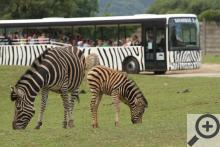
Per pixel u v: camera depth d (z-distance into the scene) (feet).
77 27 138.10
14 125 54.80
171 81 110.22
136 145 44.39
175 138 46.55
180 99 87.15
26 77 55.01
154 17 130.62
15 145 45.73
